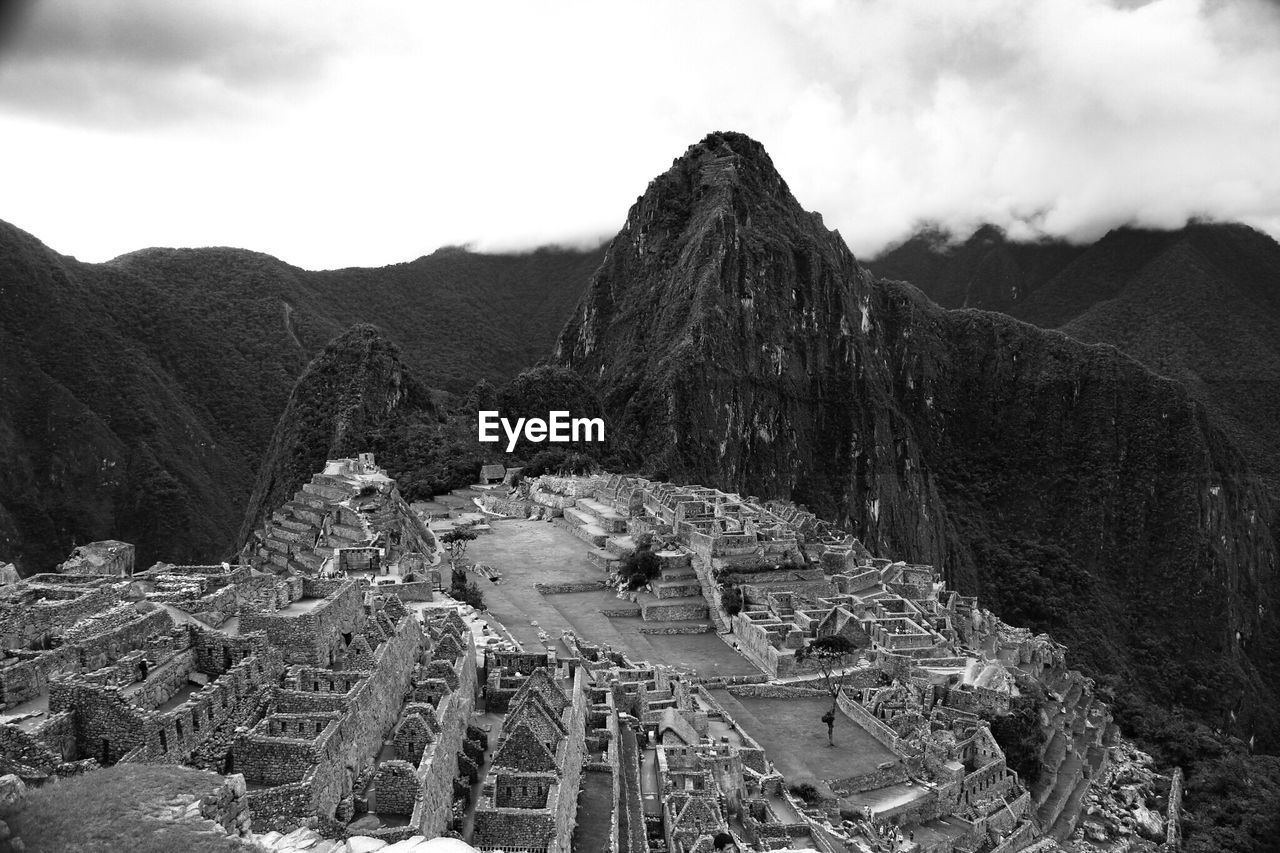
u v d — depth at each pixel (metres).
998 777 93.50
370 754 43.47
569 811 49.34
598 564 148.88
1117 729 142.25
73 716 35.81
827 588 129.88
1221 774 133.25
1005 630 157.88
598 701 72.38
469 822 44.25
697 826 57.81
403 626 55.34
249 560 138.12
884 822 79.44
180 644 42.69
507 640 80.56
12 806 28.88
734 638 119.31
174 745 36.12
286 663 46.25
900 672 107.19
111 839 28.47
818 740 92.19
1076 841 97.44
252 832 33.69
